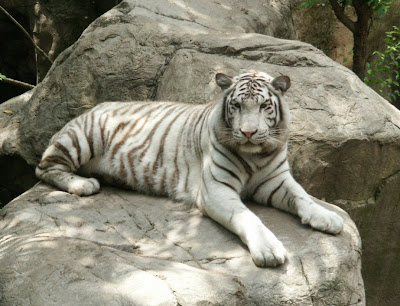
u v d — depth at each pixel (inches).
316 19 569.9
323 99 350.0
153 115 319.0
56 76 418.0
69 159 313.4
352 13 575.8
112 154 315.3
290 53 374.9
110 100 398.0
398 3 568.7
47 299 206.8
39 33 589.9
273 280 232.7
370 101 354.3
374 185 357.4
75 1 581.3
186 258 245.0
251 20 478.9
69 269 219.3
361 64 498.9
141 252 250.2
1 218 280.7
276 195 280.5
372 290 394.6
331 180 347.3
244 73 278.7
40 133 407.2
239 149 269.6
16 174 429.7
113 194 305.9
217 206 263.6
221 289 220.7
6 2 589.3
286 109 275.3
